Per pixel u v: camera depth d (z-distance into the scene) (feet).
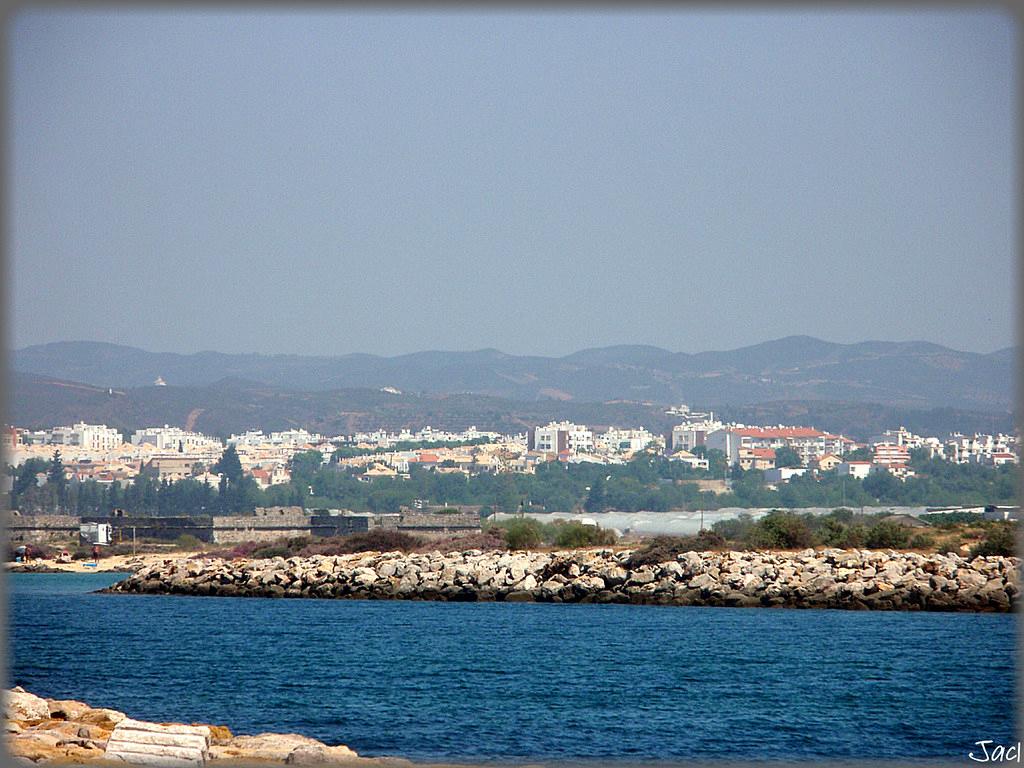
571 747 456.04
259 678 602.03
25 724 427.33
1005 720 504.43
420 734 475.72
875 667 622.13
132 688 579.07
